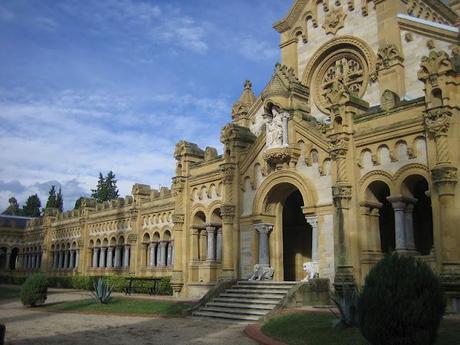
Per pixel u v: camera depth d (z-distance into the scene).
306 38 41.56
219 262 39.22
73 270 74.25
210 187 39.94
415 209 32.19
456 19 41.97
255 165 35.62
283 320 22.91
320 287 28.00
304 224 39.38
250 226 35.09
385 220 32.53
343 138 28.64
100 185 123.94
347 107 28.95
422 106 25.67
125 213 63.31
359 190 28.00
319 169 30.86
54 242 82.62
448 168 23.36
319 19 40.91
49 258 83.25
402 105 26.58
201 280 39.78
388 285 14.42
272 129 33.69
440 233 23.52
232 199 36.50
